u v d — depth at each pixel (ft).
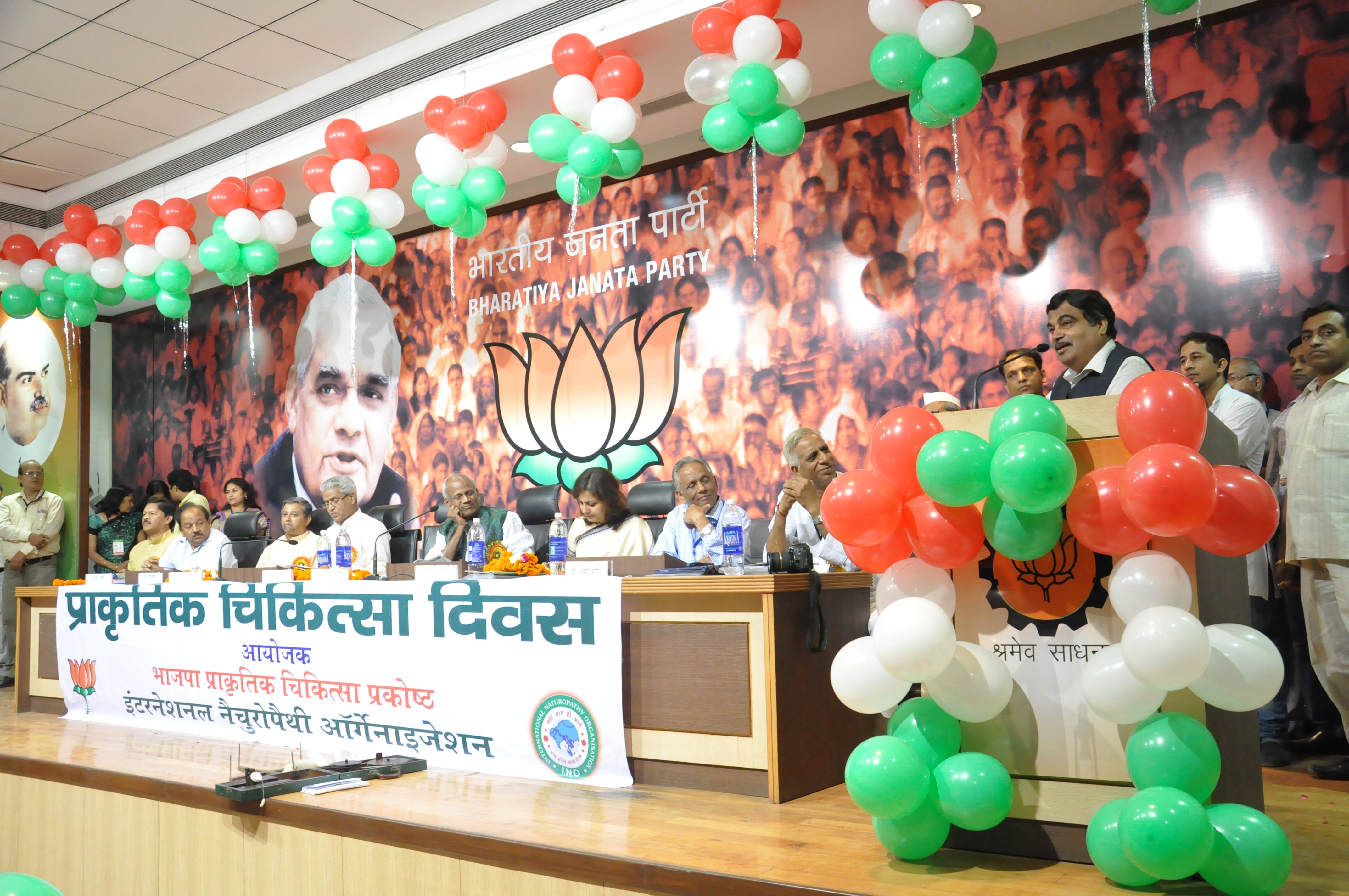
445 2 14.97
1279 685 5.59
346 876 7.89
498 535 15.78
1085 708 6.27
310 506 17.57
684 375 16.88
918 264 14.64
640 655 8.96
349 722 10.51
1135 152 12.93
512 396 19.10
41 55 16.17
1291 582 10.68
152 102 17.94
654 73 14.87
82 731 12.75
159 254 16.74
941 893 5.73
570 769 8.88
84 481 24.52
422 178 14.76
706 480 13.05
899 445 6.50
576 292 18.31
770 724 8.11
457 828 7.36
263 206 16.29
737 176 16.47
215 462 23.65
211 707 11.98
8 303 17.65
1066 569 6.36
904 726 6.58
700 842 6.92
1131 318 12.83
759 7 11.62
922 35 10.79
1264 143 12.01
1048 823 6.38
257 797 8.43
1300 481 10.12
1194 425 5.71
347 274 21.67
